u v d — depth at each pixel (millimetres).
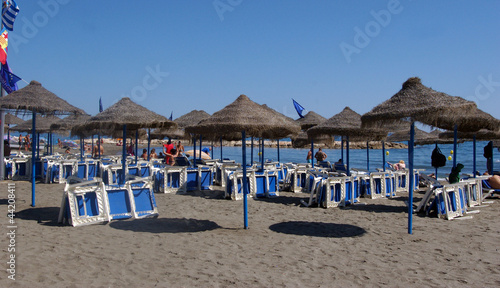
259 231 6641
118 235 5988
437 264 5090
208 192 11195
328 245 5859
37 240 5523
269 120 6992
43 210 7727
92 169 12812
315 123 14492
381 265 5000
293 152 51281
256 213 8234
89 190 6672
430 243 6090
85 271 4406
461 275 4691
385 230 6910
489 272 4812
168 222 7078
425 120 6223
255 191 10258
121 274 4375
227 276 4438
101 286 4004
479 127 9500
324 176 9633
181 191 11094
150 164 12836
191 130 7324
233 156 40344
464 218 7977
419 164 33469
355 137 10375
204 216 7789
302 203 9445
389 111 6406
